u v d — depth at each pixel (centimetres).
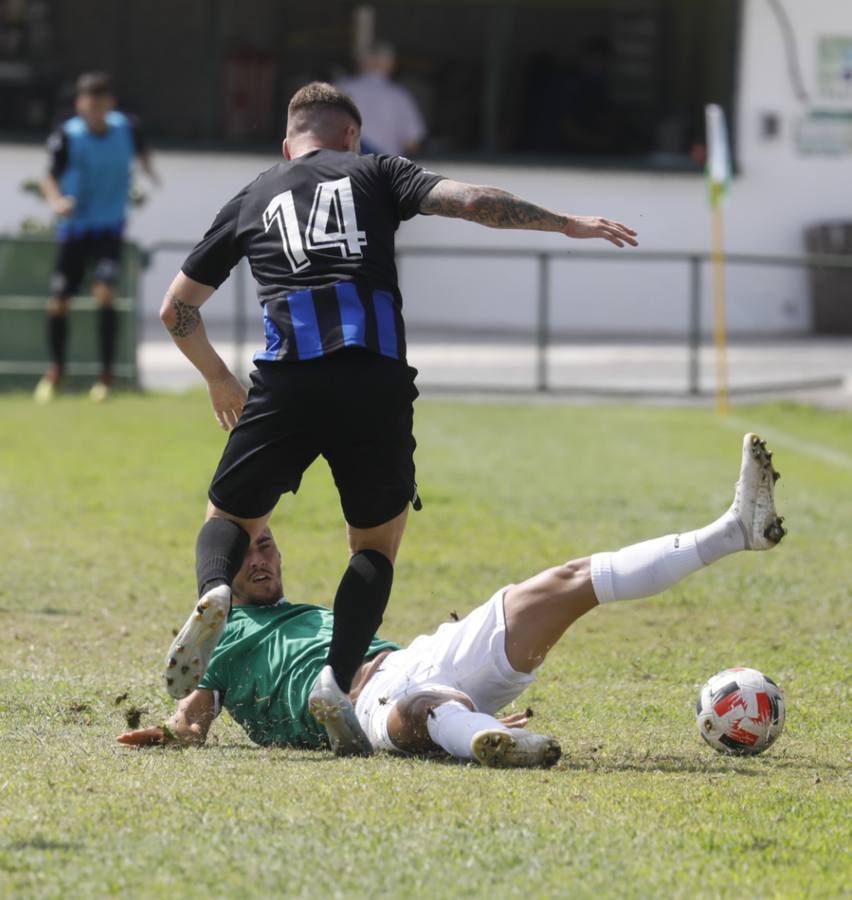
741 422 5709
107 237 5659
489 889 1314
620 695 2231
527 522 3750
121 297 5972
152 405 5675
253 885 1313
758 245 7906
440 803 1542
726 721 1839
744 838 1457
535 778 1667
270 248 1795
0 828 1440
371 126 7319
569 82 7962
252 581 1959
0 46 7819
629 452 4928
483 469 4519
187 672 1705
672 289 6950
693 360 6259
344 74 8075
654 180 7862
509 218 1731
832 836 1482
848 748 1902
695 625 2791
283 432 1761
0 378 5959
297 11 8031
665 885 1330
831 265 6531
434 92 8094
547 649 1834
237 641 1920
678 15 7969
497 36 8062
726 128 7844
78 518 3725
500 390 6247
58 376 5809
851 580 3200
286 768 1705
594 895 1305
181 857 1373
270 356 1764
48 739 1858
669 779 1686
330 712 1764
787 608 2942
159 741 1853
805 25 7812
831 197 7906
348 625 1794
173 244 6091
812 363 6488
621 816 1515
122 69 7938
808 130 7862
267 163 7806
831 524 3831
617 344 6950
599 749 1873
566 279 6956
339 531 3644
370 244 1780
